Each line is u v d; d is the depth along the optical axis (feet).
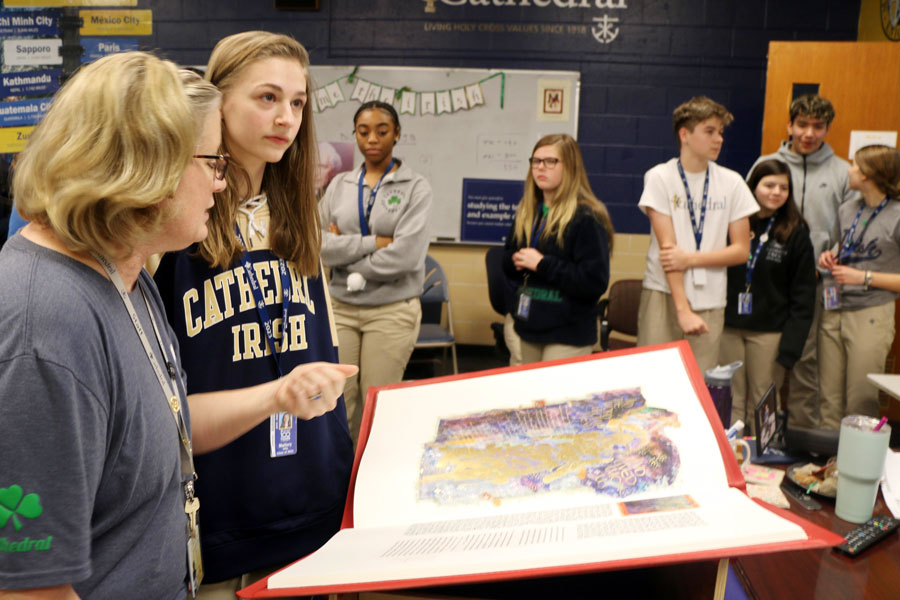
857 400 10.78
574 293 8.29
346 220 9.56
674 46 15.96
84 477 2.15
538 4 15.99
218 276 3.81
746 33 15.80
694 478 3.08
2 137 11.76
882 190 10.41
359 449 3.60
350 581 2.50
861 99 12.83
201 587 3.85
